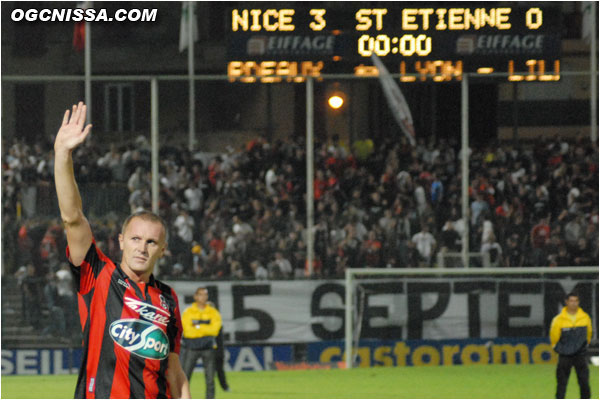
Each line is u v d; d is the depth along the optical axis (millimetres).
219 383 45000
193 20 66188
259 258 51062
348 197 53375
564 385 37344
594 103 55750
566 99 76438
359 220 52156
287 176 53469
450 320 51750
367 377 46969
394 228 52062
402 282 51562
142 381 10945
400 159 54938
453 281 51844
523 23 58875
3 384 44938
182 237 50719
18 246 49188
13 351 48594
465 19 58875
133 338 10922
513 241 52375
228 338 50062
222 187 52281
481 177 54188
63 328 49000
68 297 49094
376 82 58625
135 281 11180
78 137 10852
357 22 58938
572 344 36938
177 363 11742
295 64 59312
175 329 11469
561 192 54094
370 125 70625
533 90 75875
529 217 53406
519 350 52062
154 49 79375
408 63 59312
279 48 59062
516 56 58875
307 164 49812
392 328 51219
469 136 72812
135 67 79375
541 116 76125
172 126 71188
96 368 10938
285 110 72875
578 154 55125
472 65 58875
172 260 50531
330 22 58969
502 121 74125
